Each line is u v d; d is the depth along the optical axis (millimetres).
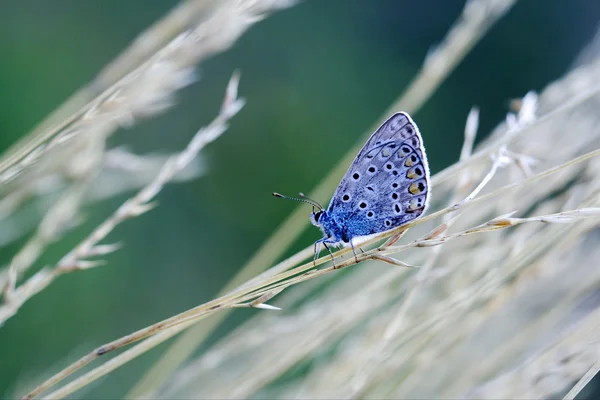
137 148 499
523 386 281
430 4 691
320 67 647
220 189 544
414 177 283
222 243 515
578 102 275
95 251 274
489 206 295
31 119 488
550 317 290
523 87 646
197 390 297
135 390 293
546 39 645
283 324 296
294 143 607
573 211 262
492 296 285
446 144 639
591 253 296
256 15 277
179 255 482
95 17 562
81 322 381
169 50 272
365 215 288
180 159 278
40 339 357
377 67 673
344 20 675
